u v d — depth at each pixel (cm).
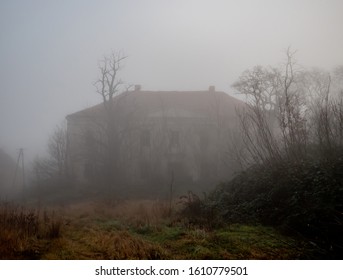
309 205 715
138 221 978
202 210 1014
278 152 1142
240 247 620
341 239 587
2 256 575
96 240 702
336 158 856
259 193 984
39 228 811
